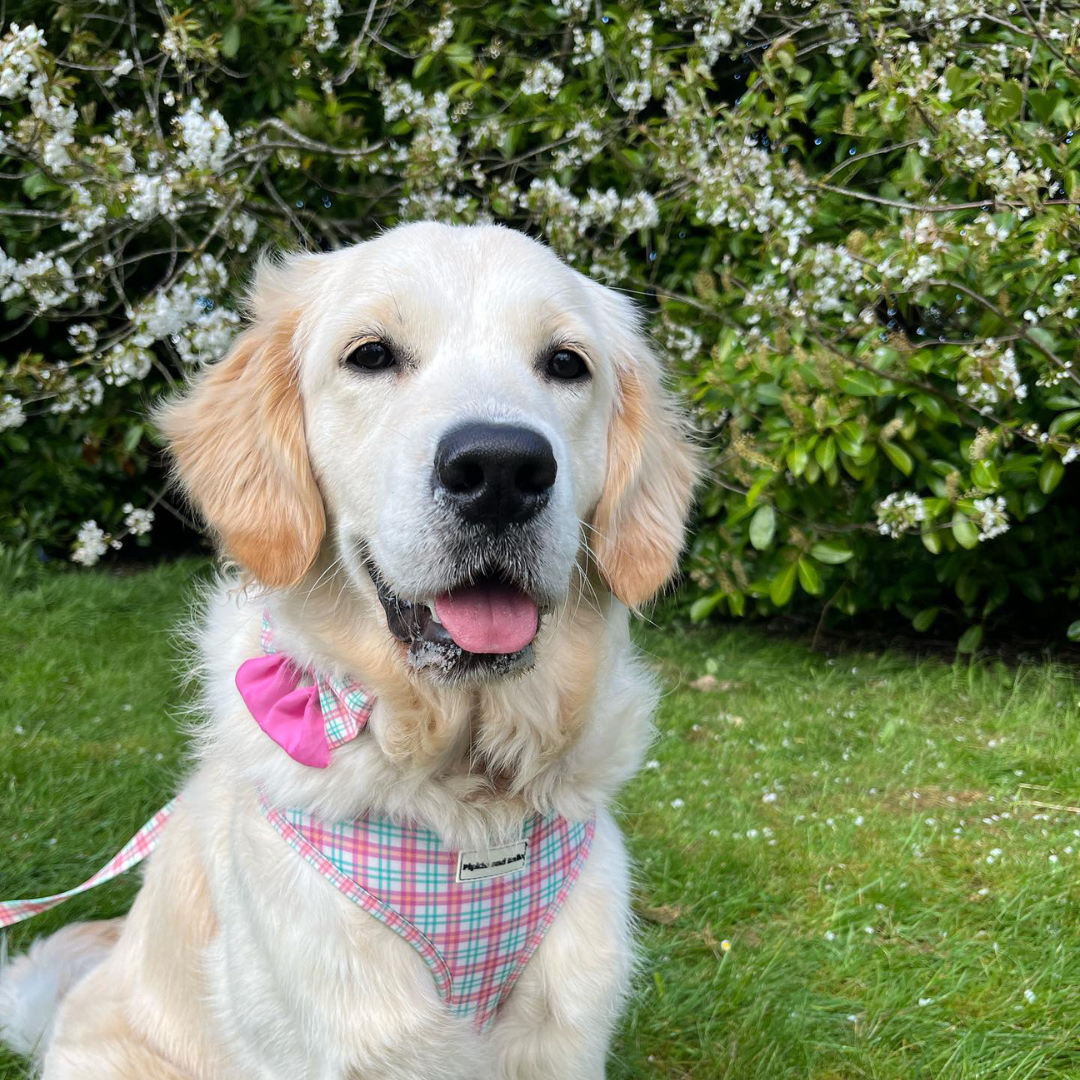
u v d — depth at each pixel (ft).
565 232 18.22
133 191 16.03
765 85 19.88
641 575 8.18
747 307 18.54
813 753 16.89
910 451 18.71
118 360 17.10
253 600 7.90
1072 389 17.25
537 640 7.35
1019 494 19.35
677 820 13.97
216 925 7.87
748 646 23.21
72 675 19.07
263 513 7.60
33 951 10.03
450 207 18.67
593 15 20.58
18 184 23.04
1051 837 13.55
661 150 18.34
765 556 21.50
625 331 8.90
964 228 15.57
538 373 7.50
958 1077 9.32
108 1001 8.79
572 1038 7.37
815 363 17.40
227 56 20.58
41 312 18.40
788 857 13.06
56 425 25.07
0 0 21.48
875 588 23.11
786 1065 9.44
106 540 21.91
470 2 20.53
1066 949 10.98
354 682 7.19
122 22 20.34
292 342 7.90
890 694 19.86
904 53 16.62
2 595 23.15
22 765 14.43
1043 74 17.25
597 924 7.45
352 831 6.89
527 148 21.26
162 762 14.88
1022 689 19.77
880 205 20.04
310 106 19.10
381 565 6.77
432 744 7.03
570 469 7.06
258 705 7.02
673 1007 10.02
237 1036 7.37
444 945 6.93
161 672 19.17
